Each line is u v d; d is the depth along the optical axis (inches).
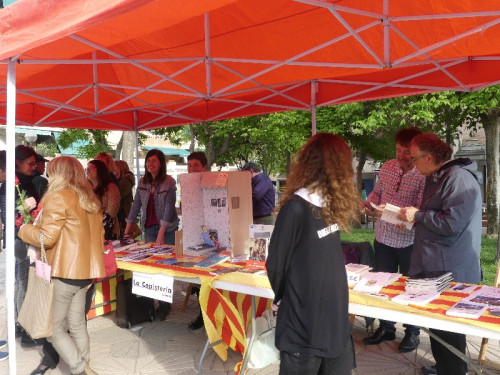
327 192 74.3
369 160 960.9
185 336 168.4
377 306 93.4
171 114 259.0
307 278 72.6
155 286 131.3
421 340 160.4
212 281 117.1
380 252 152.6
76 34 114.9
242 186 143.3
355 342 159.2
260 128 519.5
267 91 223.1
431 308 89.9
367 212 156.3
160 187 191.0
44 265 113.2
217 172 144.1
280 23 155.3
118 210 193.2
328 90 213.0
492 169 449.4
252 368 131.2
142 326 179.0
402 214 116.0
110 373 139.2
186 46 179.9
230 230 139.3
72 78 199.9
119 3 75.3
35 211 125.2
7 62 105.3
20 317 117.6
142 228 225.5
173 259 141.6
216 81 208.2
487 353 147.8
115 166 223.6
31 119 226.1
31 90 193.2
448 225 106.5
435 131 445.4
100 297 190.2
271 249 74.1
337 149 76.1
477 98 342.0
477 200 108.5
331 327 72.4
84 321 128.2
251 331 127.6
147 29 107.9
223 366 143.4
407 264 147.1
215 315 127.3
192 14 95.7
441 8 126.9
